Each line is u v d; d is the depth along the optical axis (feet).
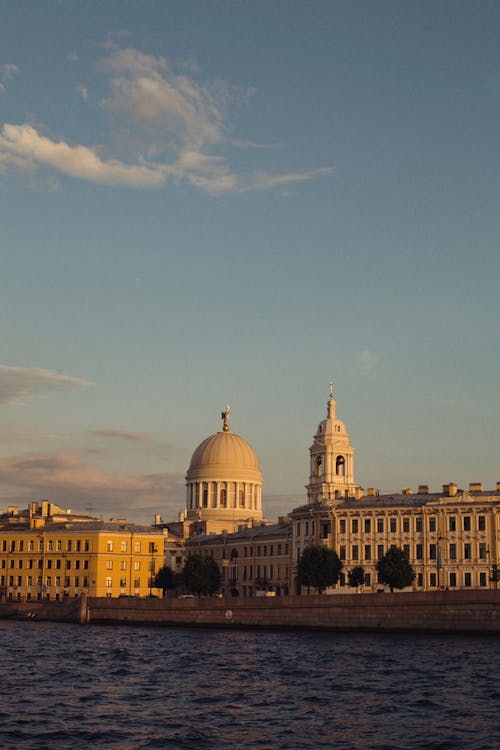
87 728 222.28
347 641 454.40
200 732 218.18
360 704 257.96
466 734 216.13
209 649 419.54
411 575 654.12
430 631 482.69
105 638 492.13
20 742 206.49
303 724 229.04
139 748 201.77
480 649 404.77
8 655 394.93
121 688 290.97
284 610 537.24
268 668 342.44
